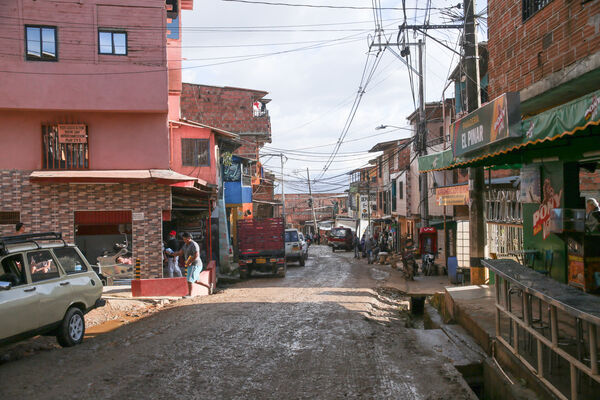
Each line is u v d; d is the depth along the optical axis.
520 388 5.71
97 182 15.37
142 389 5.87
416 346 8.16
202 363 7.01
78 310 8.52
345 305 12.47
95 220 16.25
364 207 51.72
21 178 16.00
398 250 37.53
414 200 31.47
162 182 15.80
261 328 9.51
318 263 30.89
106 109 16.31
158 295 13.98
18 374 6.46
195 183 17.88
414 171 31.25
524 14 10.37
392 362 7.15
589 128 6.76
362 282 18.89
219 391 5.84
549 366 5.45
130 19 16.44
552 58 9.28
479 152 9.76
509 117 7.92
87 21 16.20
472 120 10.02
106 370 6.64
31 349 8.34
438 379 6.30
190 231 23.06
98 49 16.30
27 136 16.31
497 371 6.49
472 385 7.05
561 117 6.44
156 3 16.58
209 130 23.23
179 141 22.95
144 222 16.30
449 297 11.10
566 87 8.96
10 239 7.80
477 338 8.21
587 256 8.91
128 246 17.42
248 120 39.09
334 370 6.73
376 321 10.73
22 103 15.82
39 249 8.07
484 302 10.10
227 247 26.28
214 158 23.34
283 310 11.63
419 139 20.48
